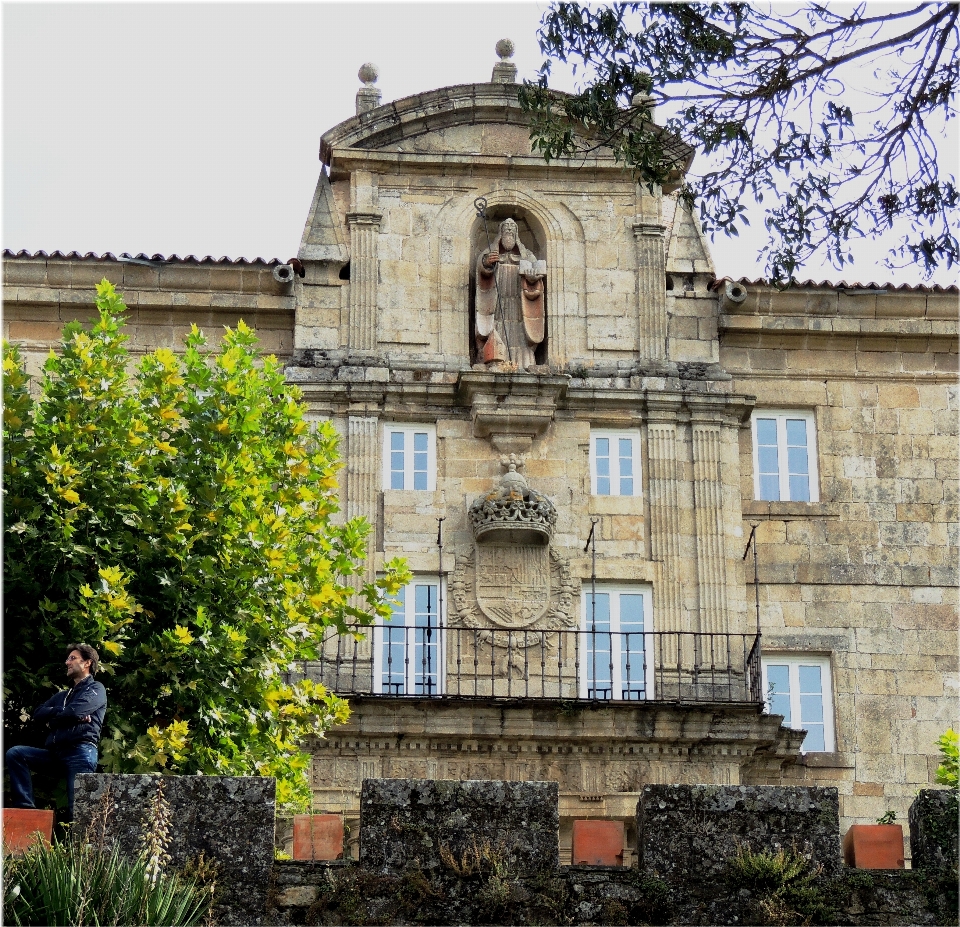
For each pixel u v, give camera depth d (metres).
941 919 17.20
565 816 30.16
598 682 31.42
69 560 22.03
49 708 19.39
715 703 30.25
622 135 23.75
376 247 33.34
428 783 17.41
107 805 16.72
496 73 34.16
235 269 32.84
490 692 31.09
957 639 32.47
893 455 33.38
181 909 16.12
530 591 31.70
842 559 32.78
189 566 22.56
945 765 23.89
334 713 24.39
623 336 33.25
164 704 22.11
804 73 21.98
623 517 32.38
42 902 15.92
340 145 33.53
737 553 32.38
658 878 17.25
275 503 24.03
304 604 23.55
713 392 32.91
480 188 33.78
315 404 32.44
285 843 18.19
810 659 32.38
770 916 17.06
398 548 31.89
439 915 17.02
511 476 31.84
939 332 33.69
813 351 33.78
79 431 22.62
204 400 23.77
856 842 17.70
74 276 32.84
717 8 22.23
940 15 21.17
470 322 33.25
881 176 22.11
